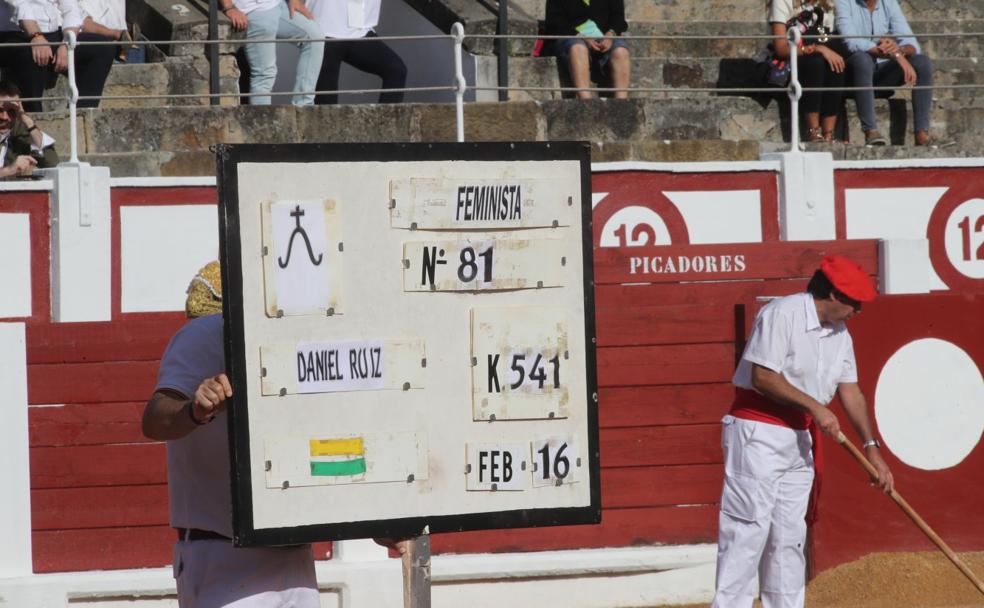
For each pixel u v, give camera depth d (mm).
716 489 27234
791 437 20422
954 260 31203
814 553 26906
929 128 36812
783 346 20156
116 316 27672
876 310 27125
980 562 26891
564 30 35656
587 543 26766
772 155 31031
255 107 31891
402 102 38812
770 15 35875
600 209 29500
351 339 13117
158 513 25562
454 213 13359
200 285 14234
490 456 13586
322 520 13094
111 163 30125
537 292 13672
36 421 25234
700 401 27172
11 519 25047
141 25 37656
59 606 24734
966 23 44562
